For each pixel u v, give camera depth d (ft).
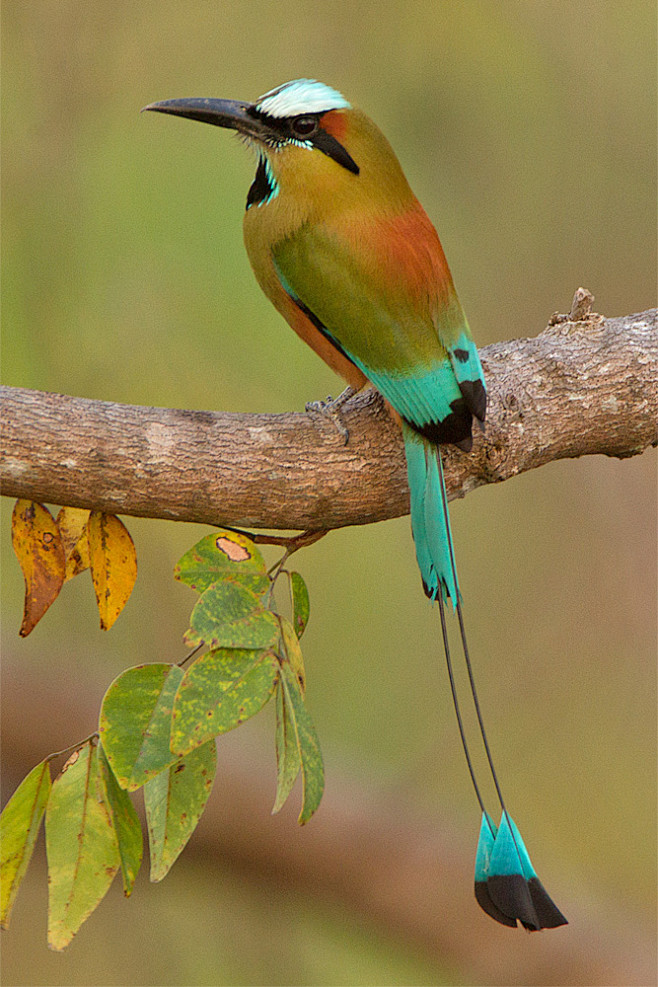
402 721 36.86
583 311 22.94
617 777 38.22
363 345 22.25
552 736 38.29
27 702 36.14
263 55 34.47
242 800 35.96
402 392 21.36
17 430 18.58
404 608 35.40
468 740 37.76
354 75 35.45
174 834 16.11
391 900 35.88
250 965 35.27
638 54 38.11
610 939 36.40
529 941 35.35
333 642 34.78
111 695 16.19
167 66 33.45
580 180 38.24
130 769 15.84
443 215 37.29
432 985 36.01
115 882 35.22
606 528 39.86
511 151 37.70
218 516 20.03
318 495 20.43
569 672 38.81
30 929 34.47
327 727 35.65
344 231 22.80
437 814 36.76
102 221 30.55
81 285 30.30
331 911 36.40
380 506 21.07
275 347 30.42
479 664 38.45
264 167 23.99
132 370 30.19
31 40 32.30
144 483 19.24
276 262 23.56
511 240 38.04
